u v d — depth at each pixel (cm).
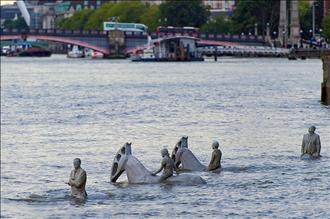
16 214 10525
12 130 19362
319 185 11069
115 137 17112
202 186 11338
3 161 14700
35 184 12575
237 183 11400
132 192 11175
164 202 10606
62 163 14325
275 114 19775
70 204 10869
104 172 12938
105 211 10369
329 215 9606
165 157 11638
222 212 9950
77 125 19875
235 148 14425
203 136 16288
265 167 12444
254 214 9788
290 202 10250
